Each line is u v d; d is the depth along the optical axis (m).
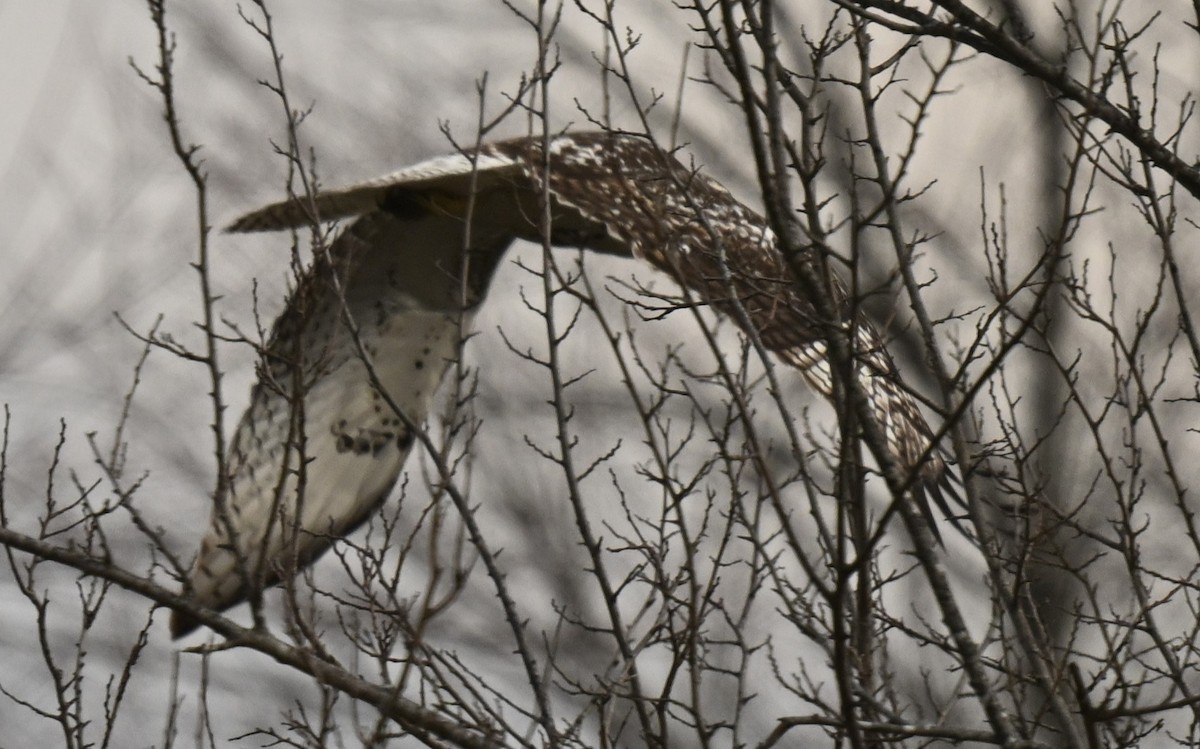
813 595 10.98
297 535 10.53
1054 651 12.22
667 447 10.86
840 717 9.83
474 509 10.22
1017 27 11.66
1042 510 11.77
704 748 10.12
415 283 13.52
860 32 10.61
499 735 10.48
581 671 25.33
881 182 10.10
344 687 10.35
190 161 10.52
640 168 12.91
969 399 8.69
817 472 21.08
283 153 11.62
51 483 10.93
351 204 12.74
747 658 10.48
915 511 9.64
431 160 12.21
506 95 11.62
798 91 10.22
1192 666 10.71
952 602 9.48
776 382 10.00
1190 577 11.04
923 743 10.70
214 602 11.19
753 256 12.29
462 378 10.29
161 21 10.25
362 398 13.25
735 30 9.30
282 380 13.20
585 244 13.77
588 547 10.62
